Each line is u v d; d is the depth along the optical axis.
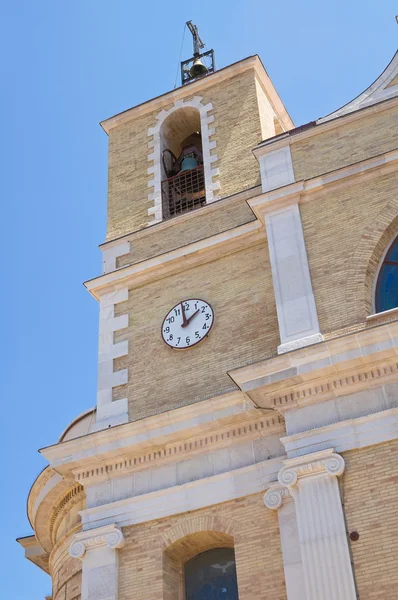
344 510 14.09
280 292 17.12
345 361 14.91
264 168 19.31
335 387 15.16
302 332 16.36
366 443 14.50
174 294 19.67
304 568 13.75
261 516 15.56
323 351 15.13
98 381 19.06
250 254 19.27
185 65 28.12
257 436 16.47
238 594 14.97
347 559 13.53
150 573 15.98
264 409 16.19
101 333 19.88
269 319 18.00
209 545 16.53
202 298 19.20
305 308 16.64
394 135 18.31
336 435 14.77
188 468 16.80
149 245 21.14
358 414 14.86
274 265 17.56
